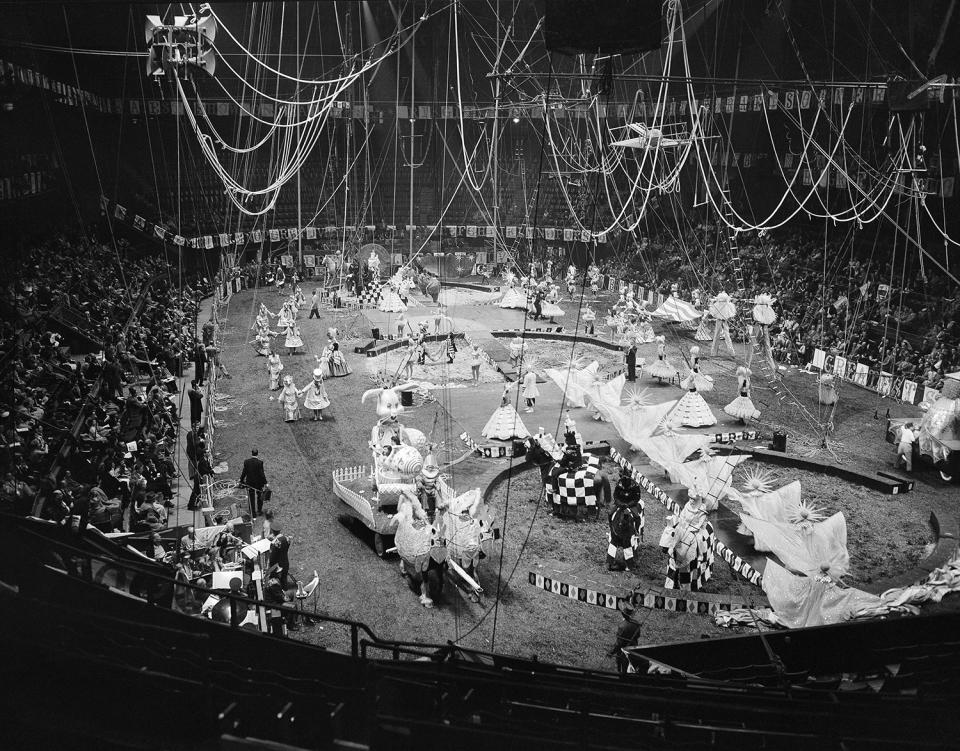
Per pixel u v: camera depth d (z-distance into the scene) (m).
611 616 20.11
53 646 11.15
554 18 14.04
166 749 10.36
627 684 12.69
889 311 44.06
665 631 19.42
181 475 27.64
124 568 12.68
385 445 24.00
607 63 14.45
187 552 19.67
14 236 43.25
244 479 25.64
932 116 44.25
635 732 11.39
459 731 10.68
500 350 46.44
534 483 28.09
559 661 18.05
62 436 24.14
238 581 17.73
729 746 10.70
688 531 21.02
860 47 49.84
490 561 22.59
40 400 26.64
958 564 21.39
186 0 14.39
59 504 19.20
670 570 21.27
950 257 45.38
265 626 17.50
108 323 37.84
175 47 15.13
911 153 45.09
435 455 30.20
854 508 26.28
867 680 15.19
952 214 45.62
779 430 31.95
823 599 19.47
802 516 22.52
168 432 28.41
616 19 13.88
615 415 30.55
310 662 12.77
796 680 14.61
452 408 35.62
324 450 30.86
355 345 46.97
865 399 37.56
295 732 11.30
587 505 25.19
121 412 28.89
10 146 47.88
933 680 13.19
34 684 11.04
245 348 46.91
